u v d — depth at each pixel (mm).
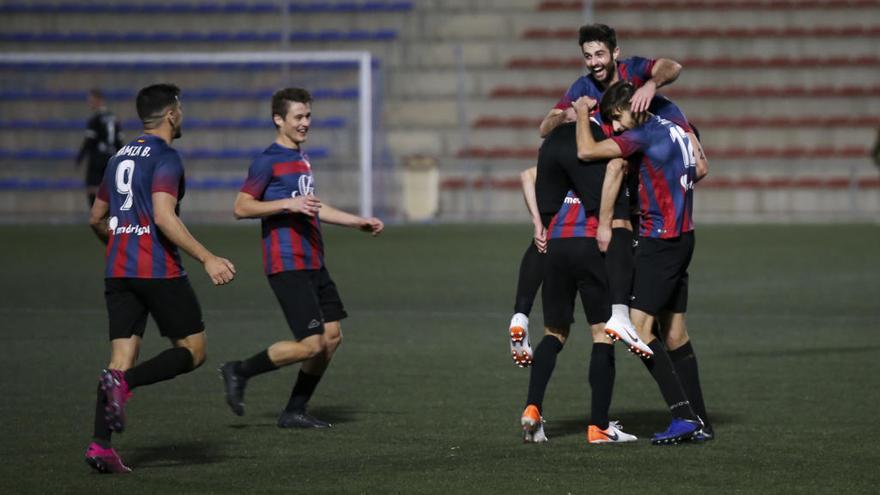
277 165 26453
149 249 22391
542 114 104125
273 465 22922
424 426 27000
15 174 102562
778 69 104500
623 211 24688
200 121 103062
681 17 108438
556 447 24578
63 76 108000
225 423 27406
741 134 101625
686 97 103438
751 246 72938
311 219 26672
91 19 111438
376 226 26906
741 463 22906
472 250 71938
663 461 23125
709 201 96812
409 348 39125
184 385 32469
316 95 104062
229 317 46656
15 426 26688
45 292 53750
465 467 22672
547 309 25297
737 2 108312
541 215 25422
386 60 108000
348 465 22922
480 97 104562
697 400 25406
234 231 85125
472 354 37906
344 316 27250
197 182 98625
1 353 37719
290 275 26219
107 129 86312
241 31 111000
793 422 27109
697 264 64312
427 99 104625
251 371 25688
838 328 43125
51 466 22781
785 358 36688
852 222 90375
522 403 29875
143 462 23219
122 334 22719
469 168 98688
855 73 104438
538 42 107625
